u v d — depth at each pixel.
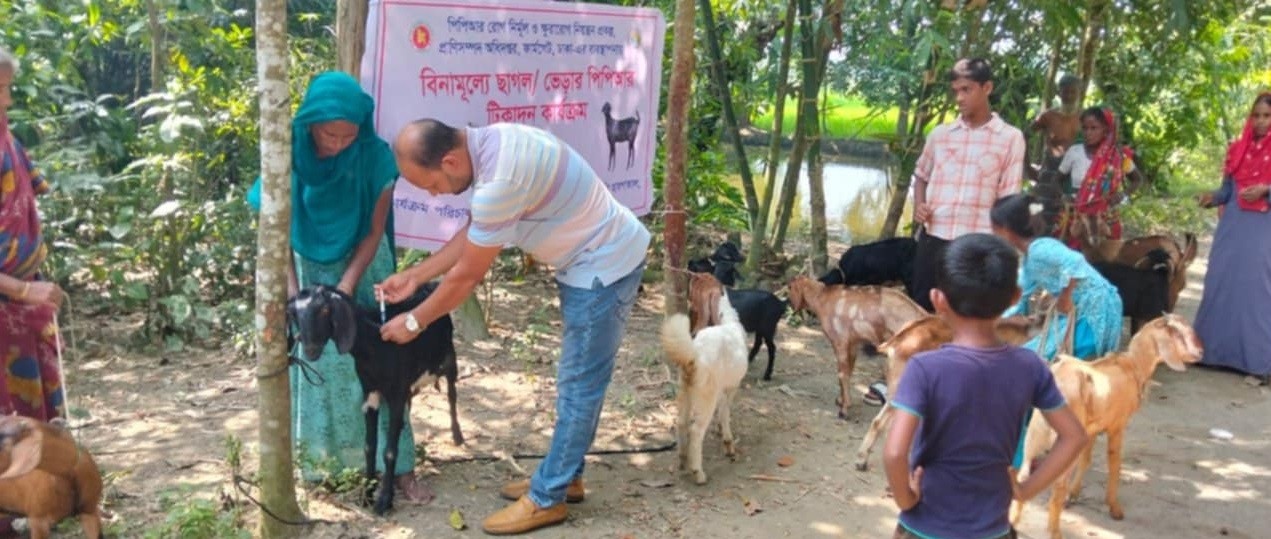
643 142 5.58
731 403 5.11
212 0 7.37
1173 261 6.76
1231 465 4.99
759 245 7.90
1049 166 7.17
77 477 3.50
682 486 4.54
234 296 6.81
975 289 2.51
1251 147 6.23
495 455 4.76
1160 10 8.10
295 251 3.99
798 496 4.49
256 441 4.77
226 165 7.24
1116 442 4.23
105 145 6.65
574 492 4.29
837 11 7.06
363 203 3.92
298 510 3.88
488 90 4.81
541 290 7.78
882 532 4.19
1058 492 4.02
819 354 6.64
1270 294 6.25
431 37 4.55
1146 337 4.15
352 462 4.37
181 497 4.03
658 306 7.55
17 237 3.54
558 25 4.99
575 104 5.18
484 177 3.48
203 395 5.41
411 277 3.78
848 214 12.39
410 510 4.18
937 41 6.15
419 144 3.40
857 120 10.96
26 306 3.62
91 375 5.64
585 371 3.91
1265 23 12.57
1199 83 12.01
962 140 5.32
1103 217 6.95
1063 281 4.39
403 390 4.05
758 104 9.09
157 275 6.27
